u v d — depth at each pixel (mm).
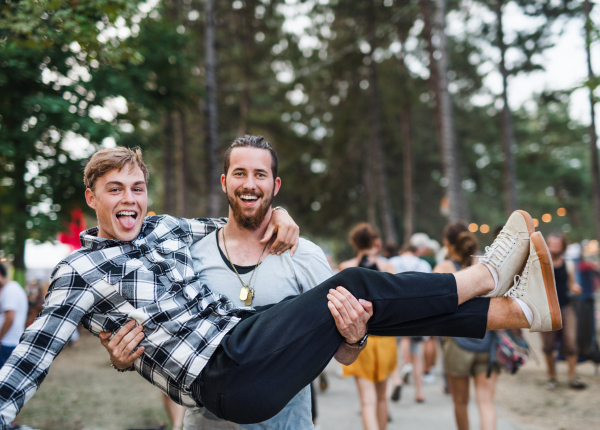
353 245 5324
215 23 16016
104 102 8680
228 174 2309
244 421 1999
